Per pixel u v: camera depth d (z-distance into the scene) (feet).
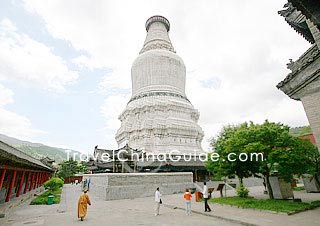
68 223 48.21
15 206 73.92
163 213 58.75
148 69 202.90
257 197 80.74
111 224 46.68
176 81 204.44
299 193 91.66
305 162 58.65
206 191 58.39
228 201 68.80
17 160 61.16
